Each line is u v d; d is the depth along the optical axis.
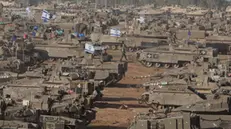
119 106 142.62
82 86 128.75
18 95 124.06
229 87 134.50
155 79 159.25
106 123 123.25
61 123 97.69
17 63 174.75
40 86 128.38
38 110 100.38
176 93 130.62
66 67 156.38
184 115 93.62
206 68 167.75
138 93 163.12
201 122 98.38
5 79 145.50
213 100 113.69
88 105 116.00
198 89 138.88
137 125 94.62
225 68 165.88
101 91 147.50
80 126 101.19
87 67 166.38
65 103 109.25
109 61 188.62
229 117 104.38
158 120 94.31
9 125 91.00
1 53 193.50
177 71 169.75
